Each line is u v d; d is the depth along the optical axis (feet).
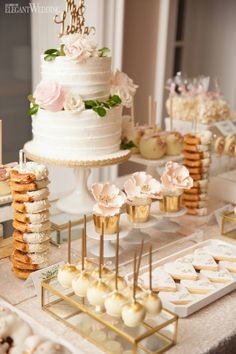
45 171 4.89
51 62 5.75
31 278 4.77
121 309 3.98
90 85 5.82
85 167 5.80
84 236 4.33
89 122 5.80
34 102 6.02
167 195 5.88
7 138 10.51
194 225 6.40
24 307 4.57
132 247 5.65
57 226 5.67
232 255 5.34
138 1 10.68
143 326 4.08
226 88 13.15
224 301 4.81
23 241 4.87
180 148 7.26
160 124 11.38
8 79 10.25
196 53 13.28
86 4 9.52
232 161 8.21
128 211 5.58
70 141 5.84
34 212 4.81
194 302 4.55
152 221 5.65
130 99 6.23
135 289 4.03
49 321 4.37
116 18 9.73
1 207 6.20
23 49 10.34
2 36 9.93
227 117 9.02
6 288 4.86
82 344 4.09
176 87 10.84
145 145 6.97
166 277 4.84
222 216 6.16
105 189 5.22
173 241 5.90
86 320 4.36
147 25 10.91
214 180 7.30
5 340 3.84
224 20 12.70
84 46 5.68
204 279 4.93
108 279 4.19
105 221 5.17
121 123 6.36
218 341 4.23
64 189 10.50
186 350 4.08
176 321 4.09
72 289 4.46
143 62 11.18
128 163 11.50
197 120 8.58
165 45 10.92
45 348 3.62
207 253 5.37
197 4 12.79
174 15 11.36
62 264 4.82
